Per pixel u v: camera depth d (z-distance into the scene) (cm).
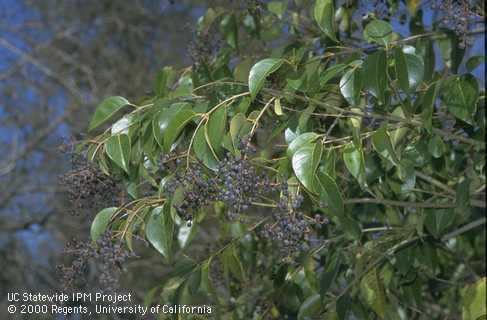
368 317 304
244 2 318
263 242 351
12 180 794
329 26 262
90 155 242
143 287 768
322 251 344
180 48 904
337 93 267
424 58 305
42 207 802
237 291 361
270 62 229
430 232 294
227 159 217
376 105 274
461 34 262
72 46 923
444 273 384
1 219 808
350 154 232
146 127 235
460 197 278
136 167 246
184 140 248
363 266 308
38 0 909
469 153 330
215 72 304
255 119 227
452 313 381
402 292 338
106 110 248
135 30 897
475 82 251
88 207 258
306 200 271
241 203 214
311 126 245
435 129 279
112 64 887
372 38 248
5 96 834
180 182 219
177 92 269
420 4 320
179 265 309
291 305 327
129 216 228
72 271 240
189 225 232
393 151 235
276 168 246
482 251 402
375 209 337
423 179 323
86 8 927
